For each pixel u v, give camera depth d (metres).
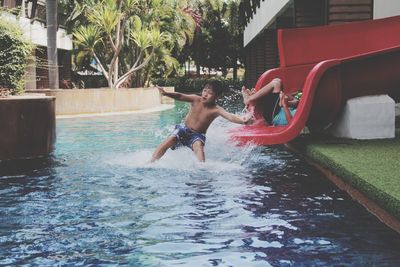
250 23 28.59
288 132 6.21
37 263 2.94
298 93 7.52
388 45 7.79
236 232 3.47
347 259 2.92
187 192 4.66
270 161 6.26
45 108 7.15
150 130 10.31
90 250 3.15
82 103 14.87
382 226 3.54
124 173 5.60
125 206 4.21
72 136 9.35
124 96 15.77
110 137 9.14
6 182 5.27
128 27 20.94
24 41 8.48
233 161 6.18
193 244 3.23
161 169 5.73
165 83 37.22
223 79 40.97
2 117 6.67
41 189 4.92
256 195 4.51
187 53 42.34
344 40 7.84
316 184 4.94
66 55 25.97
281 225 3.61
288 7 15.69
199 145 6.11
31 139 6.94
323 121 6.85
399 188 3.51
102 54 22.38
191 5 34.53
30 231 3.57
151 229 3.57
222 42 45.94
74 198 4.52
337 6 9.60
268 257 2.97
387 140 6.20
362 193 4.08
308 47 7.85
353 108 6.42
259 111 7.72
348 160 4.78
